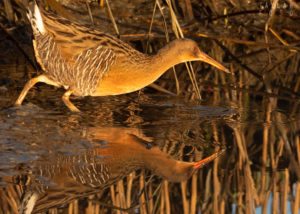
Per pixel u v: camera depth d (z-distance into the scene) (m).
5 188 7.06
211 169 8.41
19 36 14.04
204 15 16.09
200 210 7.70
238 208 7.80
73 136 8.91
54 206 6.88
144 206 7.61
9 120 9.48
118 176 7.77
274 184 8.36
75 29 10.48
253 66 14.05
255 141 9.52
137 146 8.72
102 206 7.32
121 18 15.23
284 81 13.21
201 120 10.28
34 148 8.25
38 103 10.60
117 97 11.50
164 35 14.80
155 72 10.77
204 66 13.93
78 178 7.52
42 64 10.62
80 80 10.40
